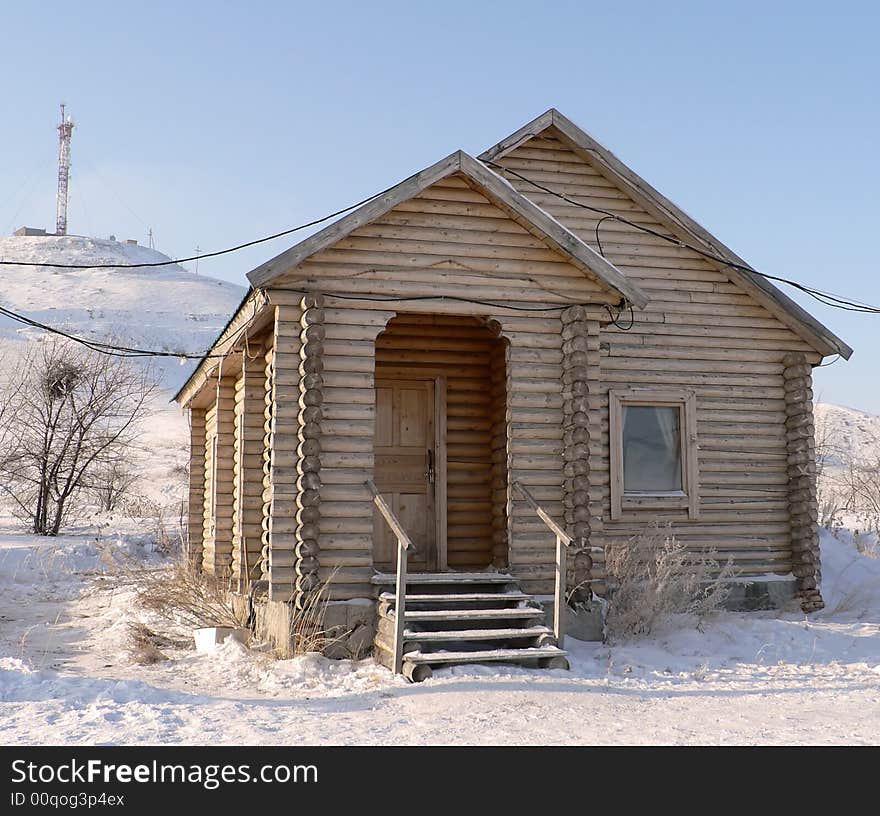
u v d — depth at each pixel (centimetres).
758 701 909
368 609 1100
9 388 3092
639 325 1505
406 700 880
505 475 1359
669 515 1477
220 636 1139
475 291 1185
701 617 1304
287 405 1116
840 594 1602
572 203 1484
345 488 1119
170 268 12219
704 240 1528
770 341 1554
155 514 3023
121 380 3059
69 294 9700
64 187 12988
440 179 1153
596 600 1186
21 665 991
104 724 781
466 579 1139
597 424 1211
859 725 815
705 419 1512
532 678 966
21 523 2861
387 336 1409
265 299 1120
